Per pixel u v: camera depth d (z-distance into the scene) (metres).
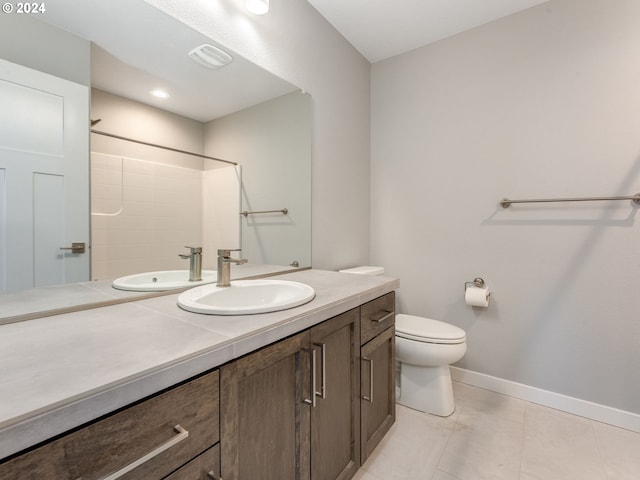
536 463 1.37
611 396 1.66
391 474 1.31
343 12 1.89
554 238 1.79
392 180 2.39
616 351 1.65
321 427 1.04
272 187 1.66
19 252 0.87
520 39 1.87
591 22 1.67
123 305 1.00
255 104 1.55
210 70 1.36
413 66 2.28
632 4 1.57
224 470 0.71
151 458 0.56
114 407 0.52
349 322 1.17
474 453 1.43
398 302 2.37
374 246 2.48
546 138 1.80
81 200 1.00
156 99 1.20
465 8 1.85
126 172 1.12
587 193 1.70
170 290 1.21
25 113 0.88
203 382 0.66
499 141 1.95
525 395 1.88
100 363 0.58
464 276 2.09
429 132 2.21
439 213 2.18
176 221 1.27
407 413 1.76
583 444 1.49
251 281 1.33
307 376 0.97
